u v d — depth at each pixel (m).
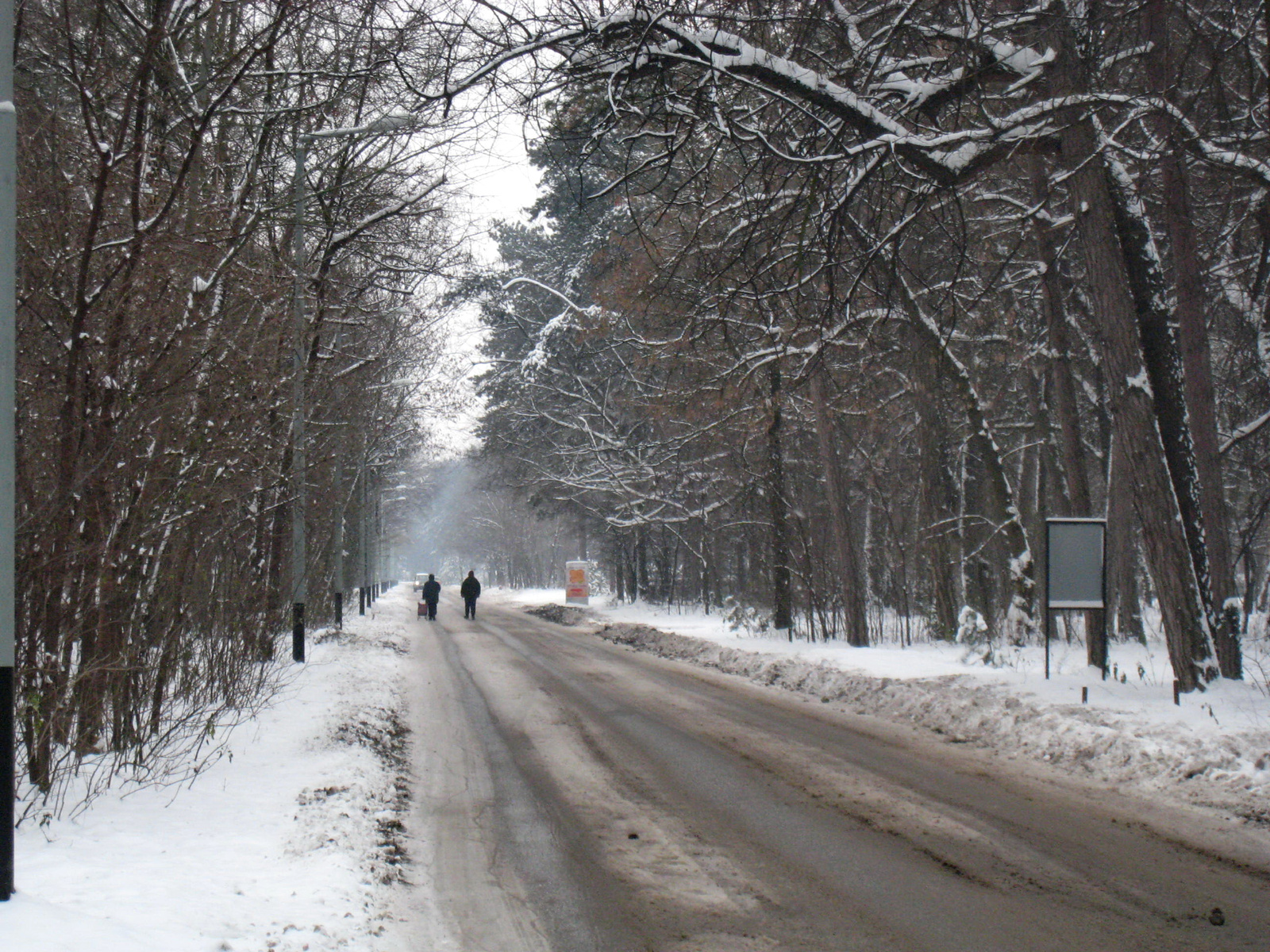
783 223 12.94
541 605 55.28
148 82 9.14
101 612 8.63
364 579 44.00
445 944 5.47
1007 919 5.82
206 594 12.16
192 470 10.30
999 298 22.81
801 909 6.04
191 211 10.11
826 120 13.30
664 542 49.12
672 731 12.59
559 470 45.16
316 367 18.66
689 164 14.70
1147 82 13.12
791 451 31.36
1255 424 17.39
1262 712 10.71
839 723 13.15
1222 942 5.45
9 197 5.66
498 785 9.55
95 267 9.28
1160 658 19.44
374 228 18.84
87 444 8.79
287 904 5.67
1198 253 17.02
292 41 13.61
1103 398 26.52
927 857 7.08
